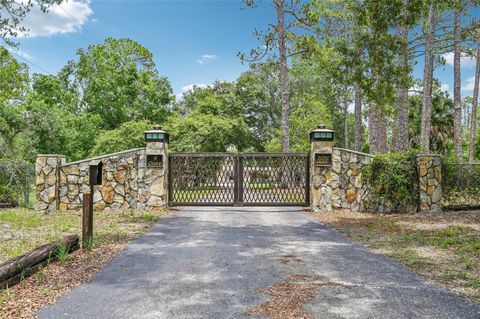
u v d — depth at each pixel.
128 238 7.89
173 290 4.69
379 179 12.06
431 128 30.34
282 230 9.02
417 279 5.13
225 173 13.14
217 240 7.79
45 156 12.12
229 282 5.01
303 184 13.03
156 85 34.78
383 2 10.11
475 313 3.95
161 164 12.48
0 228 8.70
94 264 5.86
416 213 11.41
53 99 35.78
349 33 19.75
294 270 5.59
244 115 36.47
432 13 18.52
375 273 5.43
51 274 5.30
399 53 10.80
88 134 31.45
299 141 26.55
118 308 4.11
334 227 9.42
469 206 11.84
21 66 35.62
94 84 33.84
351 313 3.94
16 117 26.11
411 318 3.82
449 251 6.69
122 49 35.94
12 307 4.11
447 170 11.76
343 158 12.48
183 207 13.20
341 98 38.53
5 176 13.75
